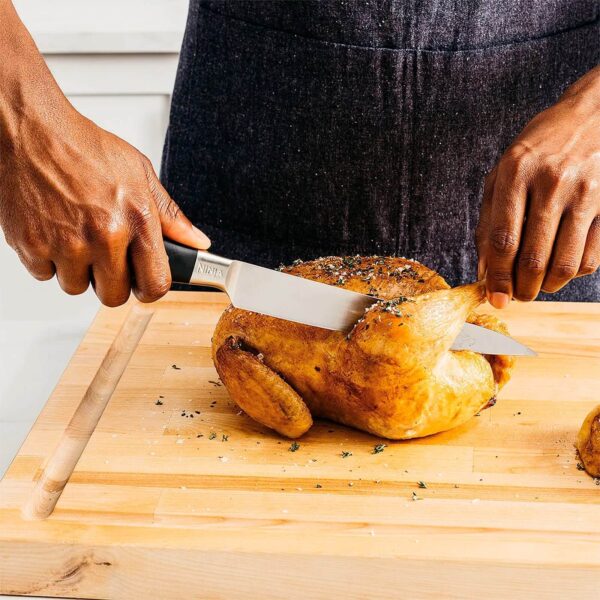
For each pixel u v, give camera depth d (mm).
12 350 1140
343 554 826
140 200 838
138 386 994
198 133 1113
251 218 1124
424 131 1069
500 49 1053
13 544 845
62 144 827
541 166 878
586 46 1086
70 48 1310
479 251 916
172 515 863
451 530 844
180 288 1200
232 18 1066
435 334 883
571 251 883
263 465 906
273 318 931
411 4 1032
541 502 866
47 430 945
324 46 1051
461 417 919
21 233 839
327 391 921
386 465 903
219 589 841
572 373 998
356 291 930
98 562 845
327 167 1087
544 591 819
